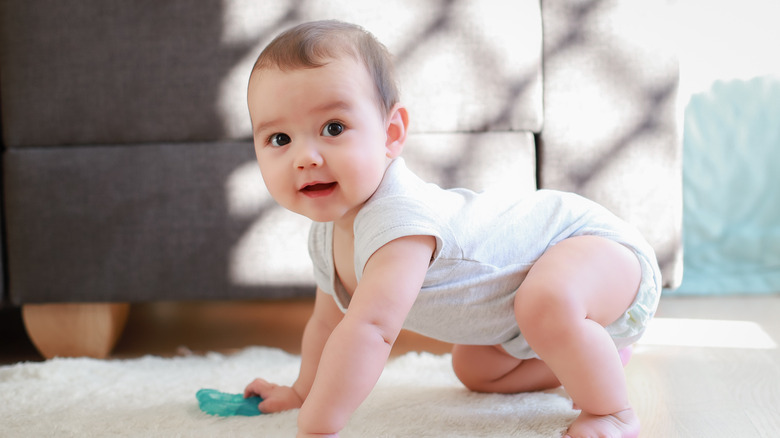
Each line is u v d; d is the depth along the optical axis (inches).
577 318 30.6
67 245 48.1
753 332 50.7
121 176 47.8
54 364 43.7
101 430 32.3
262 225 47.6
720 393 37.4
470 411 34.6
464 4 46.9
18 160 48.1
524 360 38.1
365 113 30.4
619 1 46.6
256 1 47.2
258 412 35.3
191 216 47.7
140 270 47.9
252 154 47.5
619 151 46.9
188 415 34.5
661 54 46.5
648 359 44.5
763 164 67.5
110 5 47.4
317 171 29.5
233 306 66.6
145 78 47.6
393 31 46.9
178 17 47.3
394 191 31.4
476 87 47.1
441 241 30.7
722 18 68.4
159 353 50.6
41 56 47.8
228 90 47.4
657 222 46.9
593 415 30.9
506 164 47.1
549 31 47.0
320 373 28.6
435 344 50.9
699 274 66.9
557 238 34.5
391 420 32.9
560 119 47.1
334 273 35.0
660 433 31.9
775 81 67.4
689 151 68.6
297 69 29.7
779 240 66.4
